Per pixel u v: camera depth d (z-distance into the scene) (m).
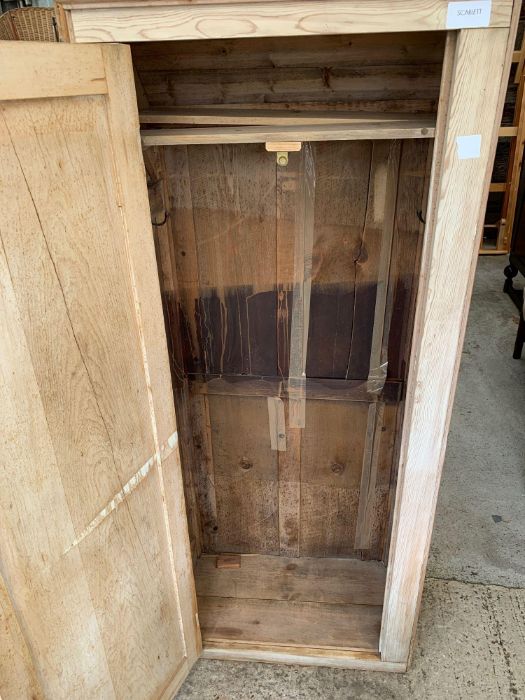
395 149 1.27
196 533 1.87
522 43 3.90
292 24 0.90
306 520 1.83
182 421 1.65
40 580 0.95
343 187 1.33
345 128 1.04
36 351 0.86
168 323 1.49
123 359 1.08
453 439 2.56
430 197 1.03
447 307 1.09
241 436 1.70
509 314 3.69
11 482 0.86
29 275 0.83
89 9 0.92
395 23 0.89
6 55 0.74
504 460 2.43
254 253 1.43
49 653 1.00
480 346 3.32
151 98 1.32
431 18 0.88
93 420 1.02
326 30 0.91
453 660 1.60
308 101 1.28
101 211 0.96
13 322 0.81
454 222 1.01
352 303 1.46
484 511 2.15
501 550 1.97
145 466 1.21
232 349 1.57
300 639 1.63
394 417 1.59
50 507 0.94
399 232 1.36
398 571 1.41
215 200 1.38
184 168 1.35
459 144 0.95
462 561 1.93
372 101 1.26
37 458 0.90
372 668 1.58
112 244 1.00
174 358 1.54
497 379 3.00
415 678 1.56
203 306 1.52
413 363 1.17
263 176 1.34
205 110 1.28
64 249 0.89
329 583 1.80
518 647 1.63
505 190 4.46
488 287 4.08
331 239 1.39
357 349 1.52
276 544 1.89
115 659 1.21
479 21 0.87
